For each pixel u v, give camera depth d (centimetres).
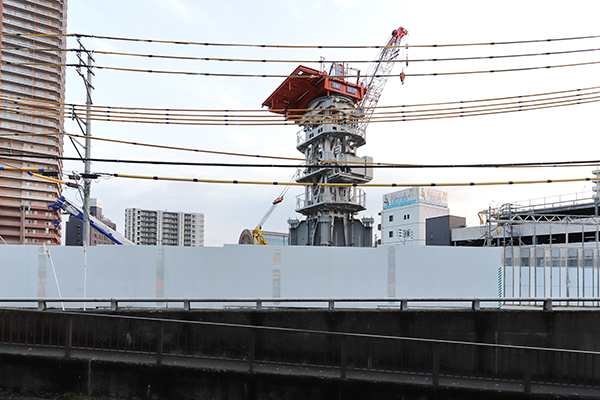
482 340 1037
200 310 977
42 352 721
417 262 1205
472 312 1044
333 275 1191
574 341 1052
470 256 1216
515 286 1842
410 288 1199
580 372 1031
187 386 695
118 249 1145
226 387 696
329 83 3412
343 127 3347
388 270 1204
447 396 697
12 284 1120
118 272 1141
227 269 1170
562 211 4231
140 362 702
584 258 1859
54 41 9331
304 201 3628
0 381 694
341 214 3438
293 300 1005
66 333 712
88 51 1585
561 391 707
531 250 2153
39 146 8775
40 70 9012
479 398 696
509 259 2242
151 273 1149
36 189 8688
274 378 700
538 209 4434
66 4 9762
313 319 1005
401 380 709
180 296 1152
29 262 1127
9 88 8625
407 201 7531
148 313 961
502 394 697
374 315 1020
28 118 8694
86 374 698
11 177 8425
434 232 6362
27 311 748
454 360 737
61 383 695
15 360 701
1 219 8281
